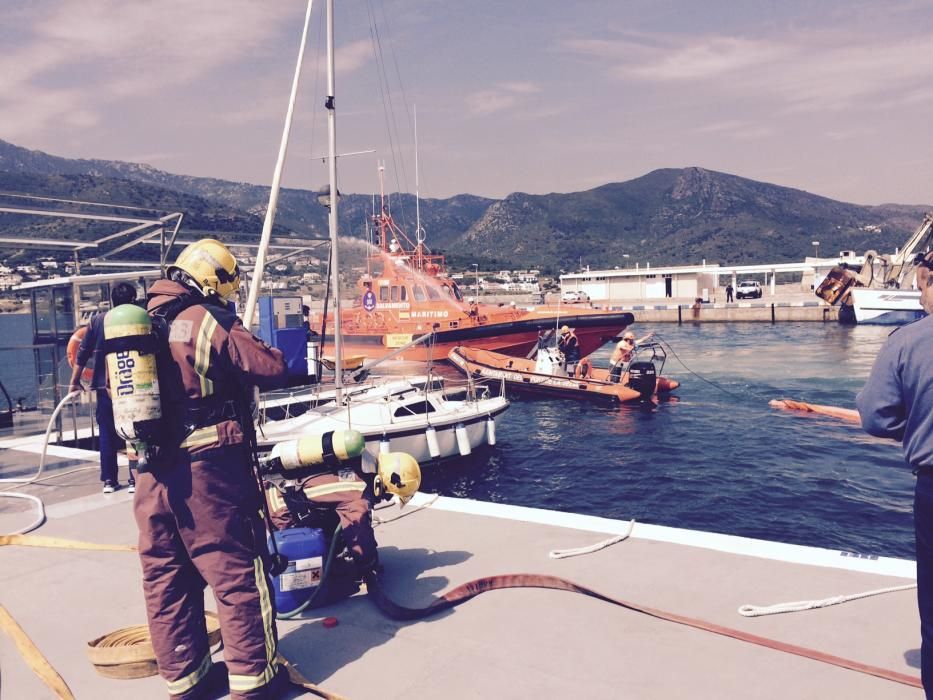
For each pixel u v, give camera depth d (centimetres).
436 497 519
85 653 307
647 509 1199
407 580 370
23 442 921
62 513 541
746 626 301
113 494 596
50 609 353
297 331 1231
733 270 8081
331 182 1052
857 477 1338
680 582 351
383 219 2627
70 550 444
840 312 5291
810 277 7938
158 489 246
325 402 1341
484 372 2350
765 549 388
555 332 2538
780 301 6750
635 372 2189
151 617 255
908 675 255
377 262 2633
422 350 2500
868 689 249
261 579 257
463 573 376
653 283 7944
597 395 2195
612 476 1405
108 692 273
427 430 1283
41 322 1140
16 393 1526
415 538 436
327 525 364
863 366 2942
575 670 270
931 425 200
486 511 482
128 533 484
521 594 344
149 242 1333
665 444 1653
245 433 255
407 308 2552
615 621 311
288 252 1534
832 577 350
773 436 1703
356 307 2661
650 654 280
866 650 277
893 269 5219
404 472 372
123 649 284
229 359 246
